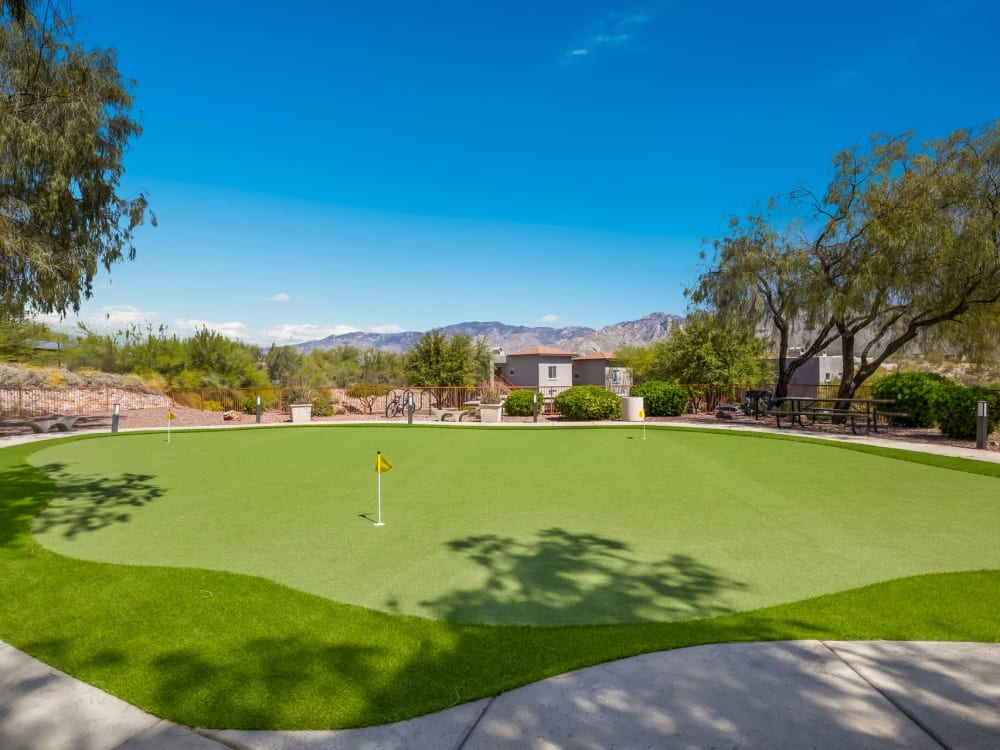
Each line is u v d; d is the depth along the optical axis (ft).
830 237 55.57
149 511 22.22
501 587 14.32
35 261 46.52
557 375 165.68
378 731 8.46
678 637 11.32
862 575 14.98
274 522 20.53
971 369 69.67
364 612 12.57
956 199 47.03
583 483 27.48
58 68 50.72
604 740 8.18
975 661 10.29
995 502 23.16
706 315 69.36
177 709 8.98
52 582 14.25
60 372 91.25
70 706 9.09
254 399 83.41
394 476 29.53
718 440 44.86
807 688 9.46
